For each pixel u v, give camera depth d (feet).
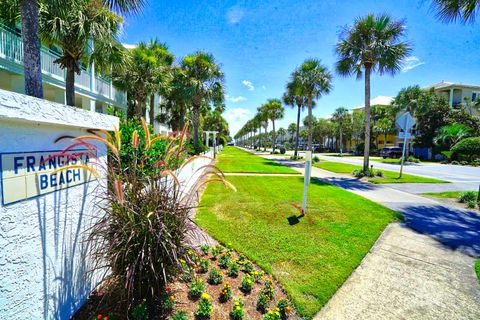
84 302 6.57
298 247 11.34
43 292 5.10
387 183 30.86
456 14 18.26
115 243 5.85
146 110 62.85
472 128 75.41
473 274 9.39
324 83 55.88
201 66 50.62
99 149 7.03
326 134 163.53
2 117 3.88
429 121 86.38
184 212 6.83
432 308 7.41
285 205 18.51
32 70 12.35
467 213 17.54
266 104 113.39
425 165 62.44
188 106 64.34
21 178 4.49
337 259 10.31
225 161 60.18
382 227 14.28
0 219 4.07
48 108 4.85
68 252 5.90
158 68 45.52
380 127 114.11
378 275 9.23
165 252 6.19
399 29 33.32
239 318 6.37
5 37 26.00
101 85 45.19
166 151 7.46
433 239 12.80
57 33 20.84
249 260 9.99
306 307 7.27
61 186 5.60
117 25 22.09
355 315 7.06
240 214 16.08
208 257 9.81
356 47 35.45
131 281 5.56
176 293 7.27
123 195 5.92
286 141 254.06
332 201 20.11
